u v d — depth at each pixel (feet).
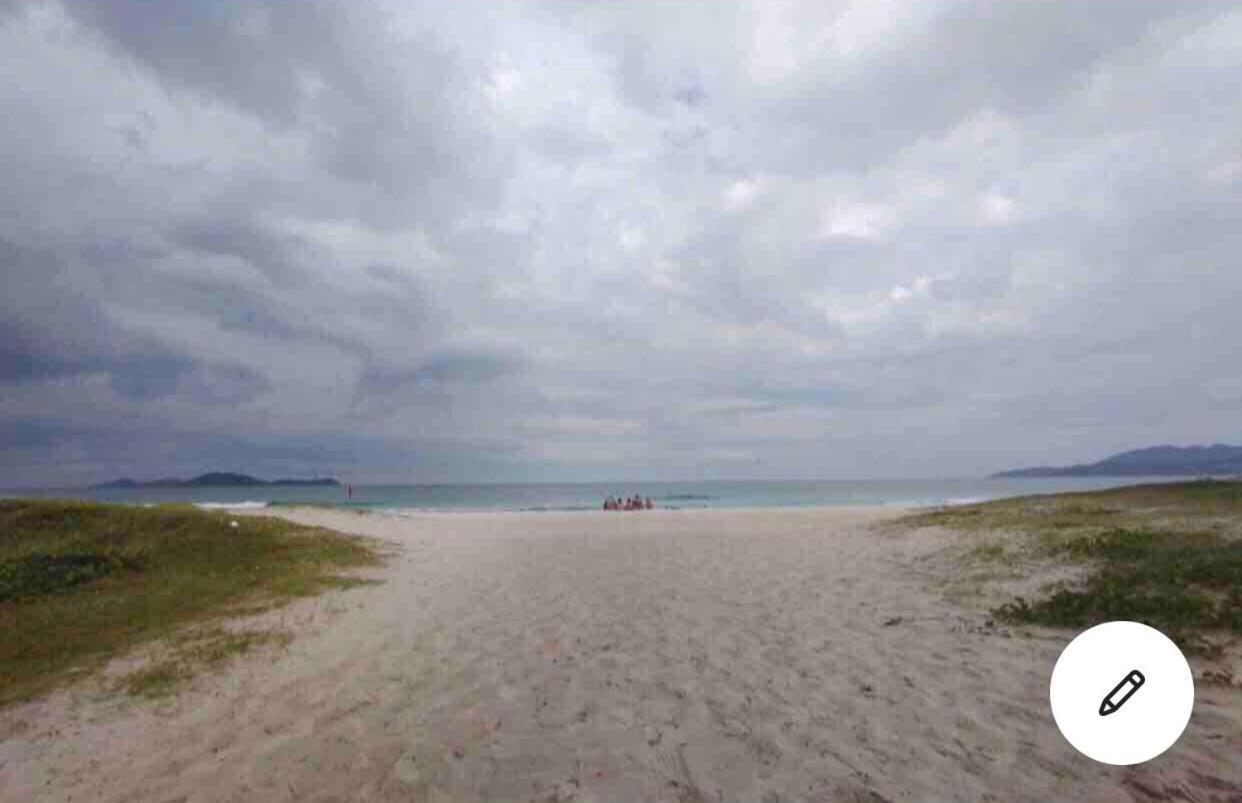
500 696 19.56
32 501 43.11
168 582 33.81
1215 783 13.25
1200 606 22.53
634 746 15.96
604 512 104.42
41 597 30.37
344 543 50.34
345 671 22.03
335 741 16.61
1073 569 31.35
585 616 29.37
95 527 40.91
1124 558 31.45
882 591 32.55
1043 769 14.14
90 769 15.34
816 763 14.74
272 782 14.58
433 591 35.63
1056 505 60.54
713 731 16.65
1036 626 24.35
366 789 14.21
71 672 21.63
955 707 17.54
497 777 14.61
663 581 37.65
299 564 41.09
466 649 24.47
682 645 24.32
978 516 57.21
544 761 15.31
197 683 20.77
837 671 20.79
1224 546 30.09
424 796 13.87
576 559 47.52
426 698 19.51
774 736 16.20
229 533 44.75
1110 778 13.67
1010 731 16.03
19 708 18.84
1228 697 16.85
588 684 20.40
